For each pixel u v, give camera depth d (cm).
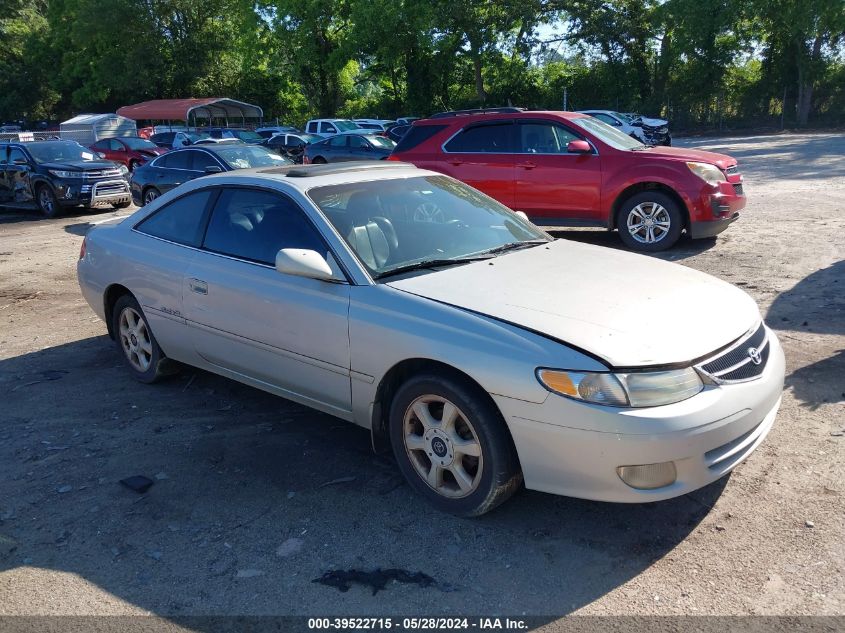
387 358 341
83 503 361
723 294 362
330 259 379
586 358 292
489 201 475
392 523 333
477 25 4334
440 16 4244
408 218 418
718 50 4238
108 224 548
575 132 908
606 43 4478
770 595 273
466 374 315
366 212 408
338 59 4594
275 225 413
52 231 1382
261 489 368
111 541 328
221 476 383
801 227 987
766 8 3934
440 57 4609
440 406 340
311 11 4597
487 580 290
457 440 326
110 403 489
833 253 816
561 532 321
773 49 4266
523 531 323
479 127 967
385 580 293
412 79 4744
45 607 285
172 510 351
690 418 286
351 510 345
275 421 451
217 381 523
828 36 4006
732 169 884
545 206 924
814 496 334
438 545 315
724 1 4038
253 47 4966
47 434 443
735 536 310
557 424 291
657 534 315
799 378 468
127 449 418
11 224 1519
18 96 6184
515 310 325
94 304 545
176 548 320
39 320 718
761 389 316
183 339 466
